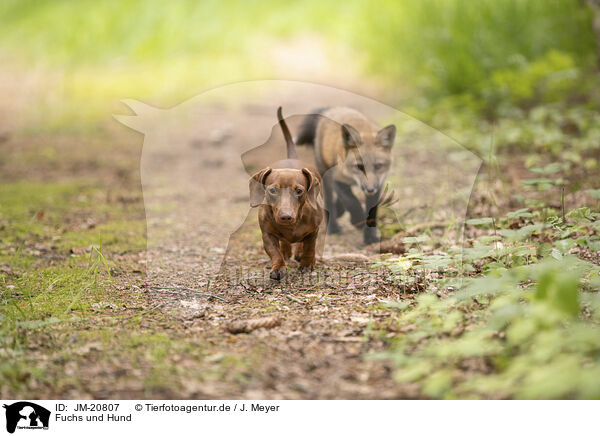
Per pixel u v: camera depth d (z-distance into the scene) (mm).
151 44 27062
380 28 22562
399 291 6355
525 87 14312
